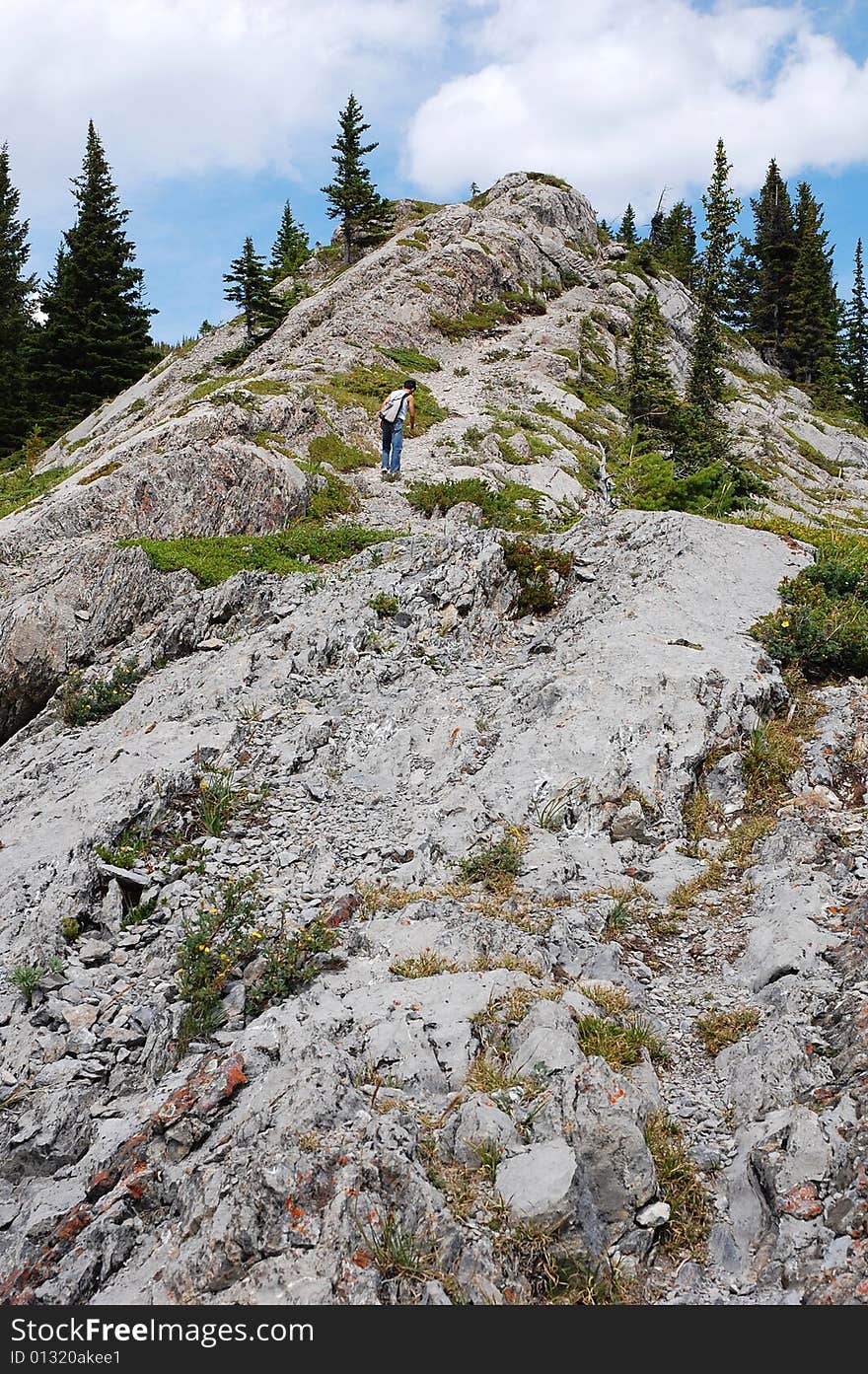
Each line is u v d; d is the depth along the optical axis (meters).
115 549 18.12
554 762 10.59
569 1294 5.33
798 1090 6.46
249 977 8.15
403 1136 5.87
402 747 11.91
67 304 55.81
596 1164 5.86
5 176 68.31
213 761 11.69
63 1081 7.54
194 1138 6.33
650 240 76.75
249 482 21.89
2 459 51.28
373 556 17.14
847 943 7.71
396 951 8.10
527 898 8.79
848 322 83.31
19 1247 6.10
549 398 36.78
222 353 48.16
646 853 9.75
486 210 56.00
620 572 15.12
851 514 38.84
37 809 11.69
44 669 16.91
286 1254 5.21
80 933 9.45
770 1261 5.46
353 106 58.59
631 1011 7.38
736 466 32.94
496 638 14.88
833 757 10.77
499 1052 6.76
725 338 63.25
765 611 13.55
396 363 38.44
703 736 10.80
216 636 15.87
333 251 61.09
